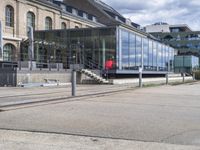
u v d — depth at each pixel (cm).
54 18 5581
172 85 3766
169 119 1139
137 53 4944
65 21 5978
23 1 4834
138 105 1554
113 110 1351
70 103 1591
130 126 996
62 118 1123
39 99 1738
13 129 934
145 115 1224
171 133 902
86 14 6894
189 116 1215
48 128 948
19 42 4725
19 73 3203
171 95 2188
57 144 773
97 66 4362
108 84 3772
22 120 1077
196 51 11588
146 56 5359
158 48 6022
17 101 1619
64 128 952
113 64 4294
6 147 743
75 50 4406
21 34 4794
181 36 11819
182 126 1007
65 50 4372
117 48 4303
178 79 5703
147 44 5403
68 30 4566
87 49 4431
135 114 1246
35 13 5109
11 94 2108
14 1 4678
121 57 4416
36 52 4228
